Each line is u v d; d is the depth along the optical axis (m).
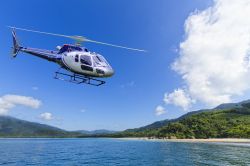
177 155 53.94
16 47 30.02
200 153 57.72
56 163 42.12
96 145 108.19
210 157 48.47
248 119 155.00
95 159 48.12
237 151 61.34
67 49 27.84
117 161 44.38
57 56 27.97
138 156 53.34
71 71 27.25
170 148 76.88
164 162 41.91
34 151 70.69
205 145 89.31
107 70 27.56
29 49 29.41
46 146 101.00
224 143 101.50
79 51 27.17
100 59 27.72
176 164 39.28
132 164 39.94
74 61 26.53
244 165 36.94
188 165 38.00
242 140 113.75
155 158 48.66
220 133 135.00
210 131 139.50
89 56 26.97
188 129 149.50
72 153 63.72
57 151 71.19
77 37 24.91
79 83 27.73
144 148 80.31
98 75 27.27
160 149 74.06
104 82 28.17
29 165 39.75
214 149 69.12
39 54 28.89
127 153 62.06
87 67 26.59
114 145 106.06
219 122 150.75
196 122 153.38
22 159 47.97
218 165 37.38
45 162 43.53
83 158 50.25
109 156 54.41
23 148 85.38
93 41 25.16
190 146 85.12
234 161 41.66
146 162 42.31
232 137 126.56
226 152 58.97
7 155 56.31
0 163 41.88
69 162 43.47
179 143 109.12
